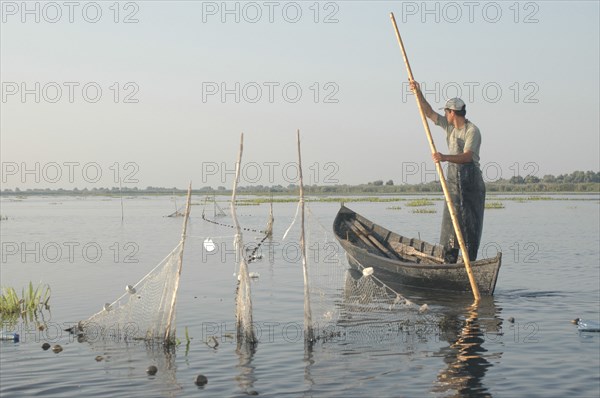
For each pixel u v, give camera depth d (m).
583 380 10.52
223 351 12.46
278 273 22.61
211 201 105.50
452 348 12.48
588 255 27.20
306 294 13.30
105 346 12.91
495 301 16.95
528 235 37.16
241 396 10.00
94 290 19.62
